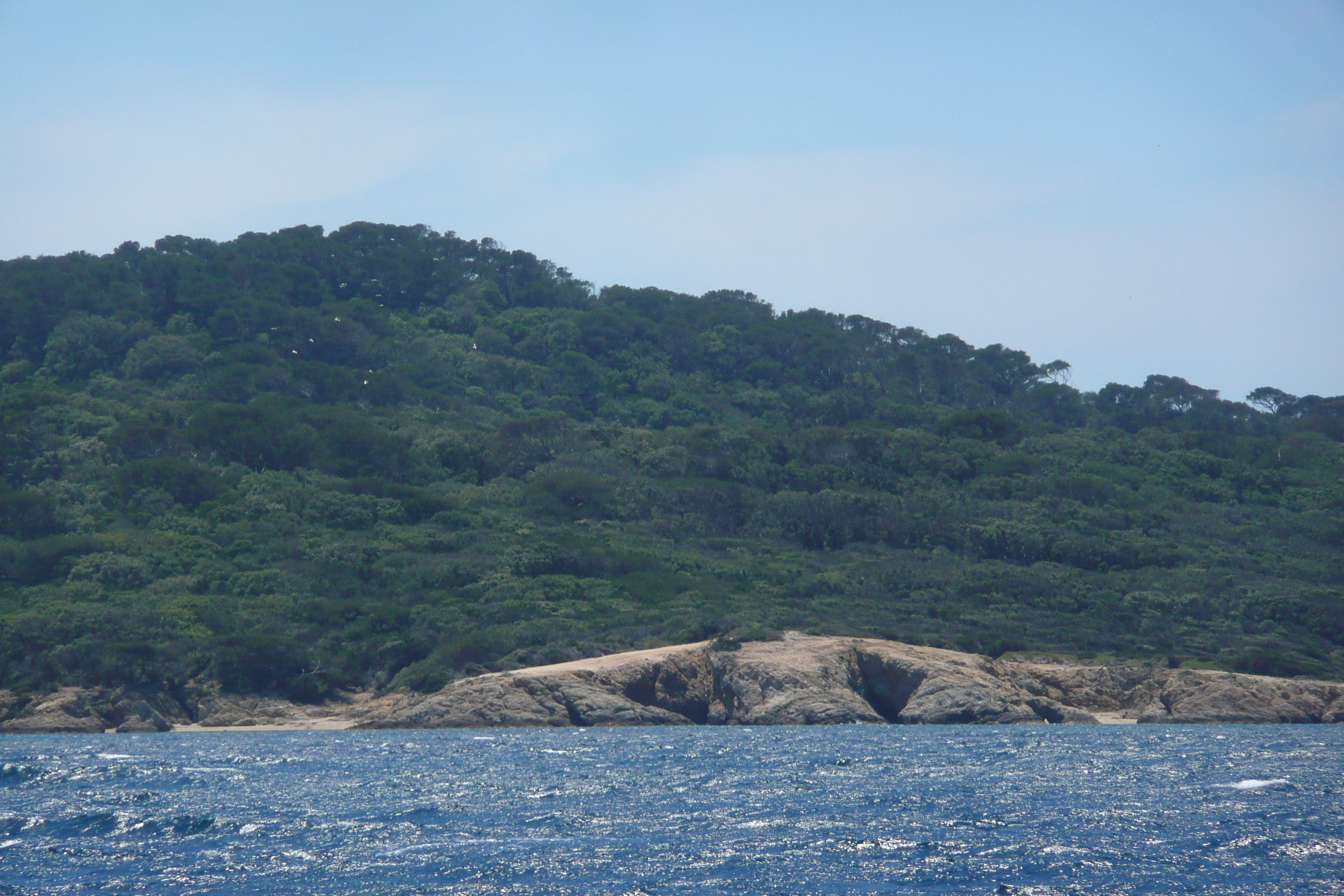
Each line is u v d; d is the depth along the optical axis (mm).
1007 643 132750
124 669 117000
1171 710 115562
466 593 141875
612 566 155375
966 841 49094
